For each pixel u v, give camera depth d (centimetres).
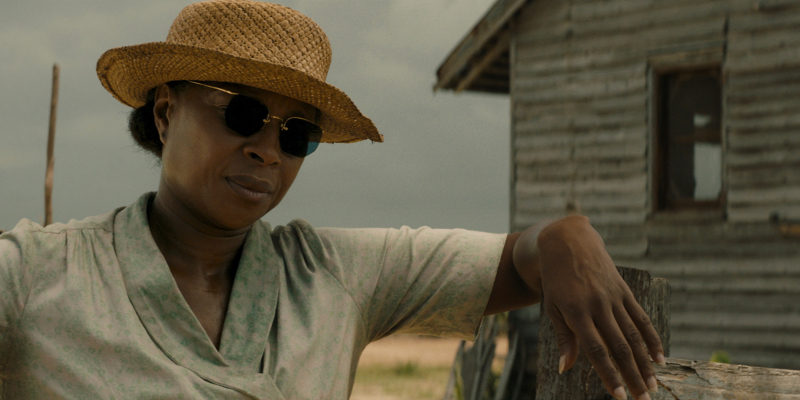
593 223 729
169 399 126
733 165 651
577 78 750
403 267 156
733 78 655
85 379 125
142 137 160
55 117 397
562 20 762
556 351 132
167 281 135
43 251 133
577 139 746
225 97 138
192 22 143
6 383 130
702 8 677
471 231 164
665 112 709
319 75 151
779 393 116
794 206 617
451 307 155
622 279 125
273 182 142
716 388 120
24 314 127
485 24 787
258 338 139
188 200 141
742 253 641
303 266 153
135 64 146
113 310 131
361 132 171
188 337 133
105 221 144
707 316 655
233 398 130
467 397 766
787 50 630
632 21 718
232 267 151
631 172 710
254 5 142
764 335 624
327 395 141
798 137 619
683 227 674
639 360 115
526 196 778
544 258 130
